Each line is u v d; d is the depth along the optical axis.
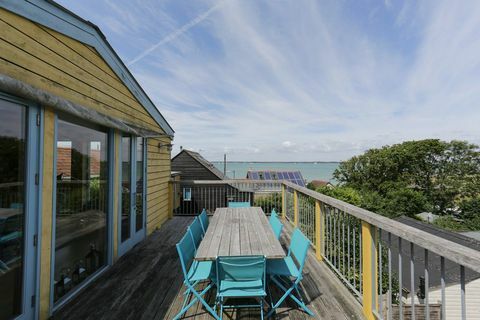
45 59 2.14
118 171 3.43
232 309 2.18
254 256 1.86
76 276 2.56
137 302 2.30
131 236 3.87
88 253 2.79
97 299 2.36
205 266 2.37
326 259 3.06
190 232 2.44
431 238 1.27
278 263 2.42
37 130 2.04
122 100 3.66
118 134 3.46
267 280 2.50
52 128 2.21
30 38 1.98
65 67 2.41
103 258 3.12
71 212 2.52
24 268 1.89
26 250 1.91
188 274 2.20
